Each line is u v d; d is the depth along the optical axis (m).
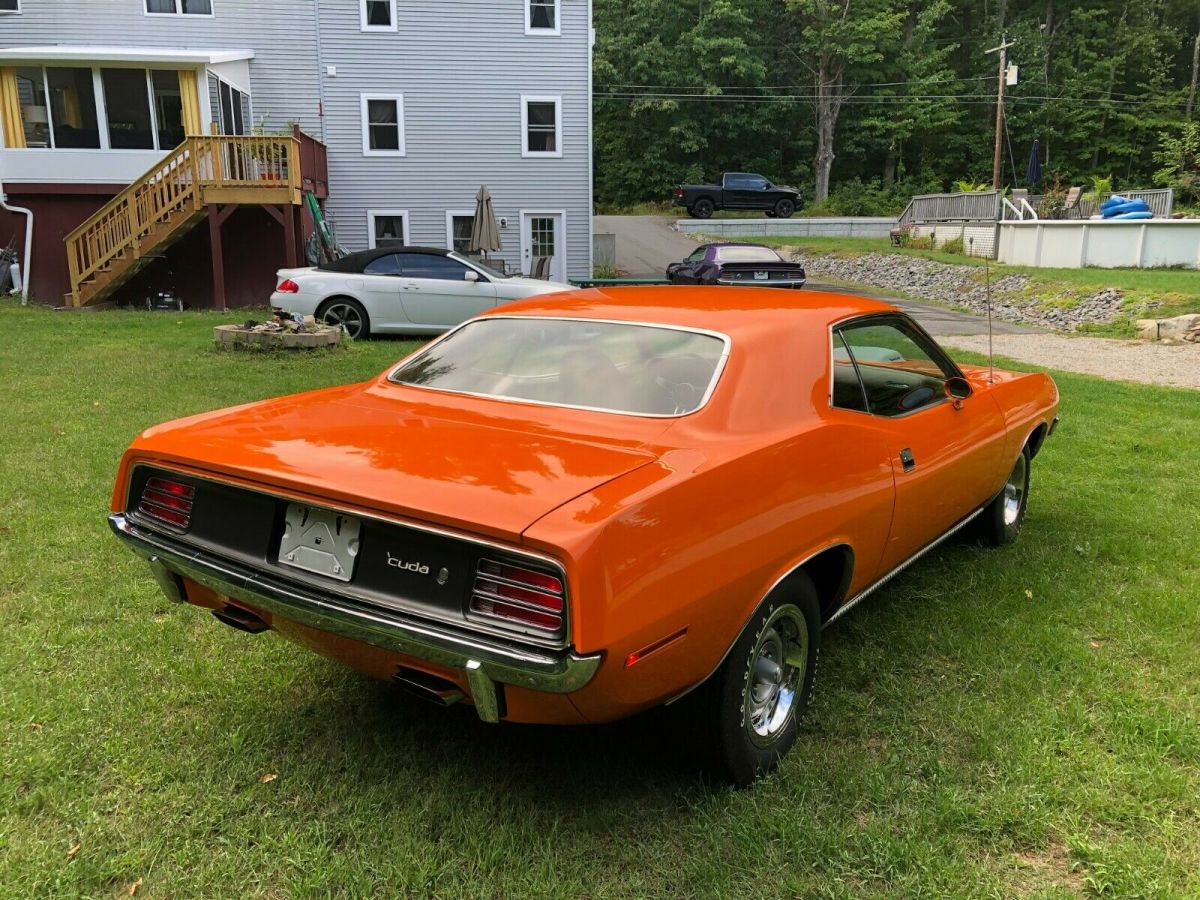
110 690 3.12
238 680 3.25
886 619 3.89
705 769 2.68
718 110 52.25
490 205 19.67
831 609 3.18
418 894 2.23
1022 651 3.58
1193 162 46.66
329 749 2.84
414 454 2.53
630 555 2.15
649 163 51.16
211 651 3.45
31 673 3.21
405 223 22.88
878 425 3.26
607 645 2.08
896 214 50.81
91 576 4.06
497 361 3.27
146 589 3.94
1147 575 4.43
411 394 3.23
